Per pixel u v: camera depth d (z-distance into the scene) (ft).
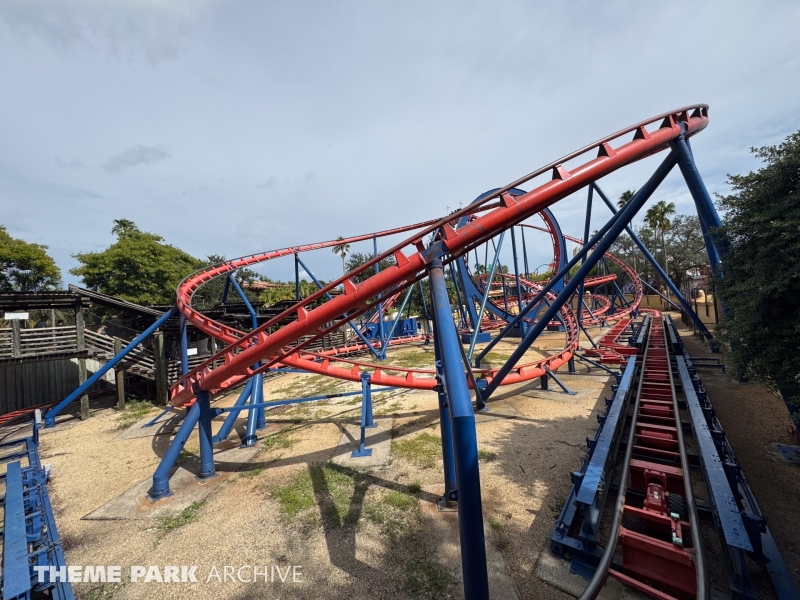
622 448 22.99
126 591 15.66
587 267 26.66
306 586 15.08
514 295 142.61
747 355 16.67
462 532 11.03
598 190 45.57
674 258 158.30
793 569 13.52
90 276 93.20
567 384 43.75
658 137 26.63
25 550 15.99
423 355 78.02
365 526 18.69
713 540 15.31
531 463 23.88
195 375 30.73
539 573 14.44
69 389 59.06
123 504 23.09
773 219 15.33
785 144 15.79
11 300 44.11
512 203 19.81
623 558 13.53
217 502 22.59
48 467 28.12
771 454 22.27
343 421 36.52
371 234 76.95
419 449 27.68
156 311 56.08
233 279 62.90
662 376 34.27
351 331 102.32
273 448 30.81
